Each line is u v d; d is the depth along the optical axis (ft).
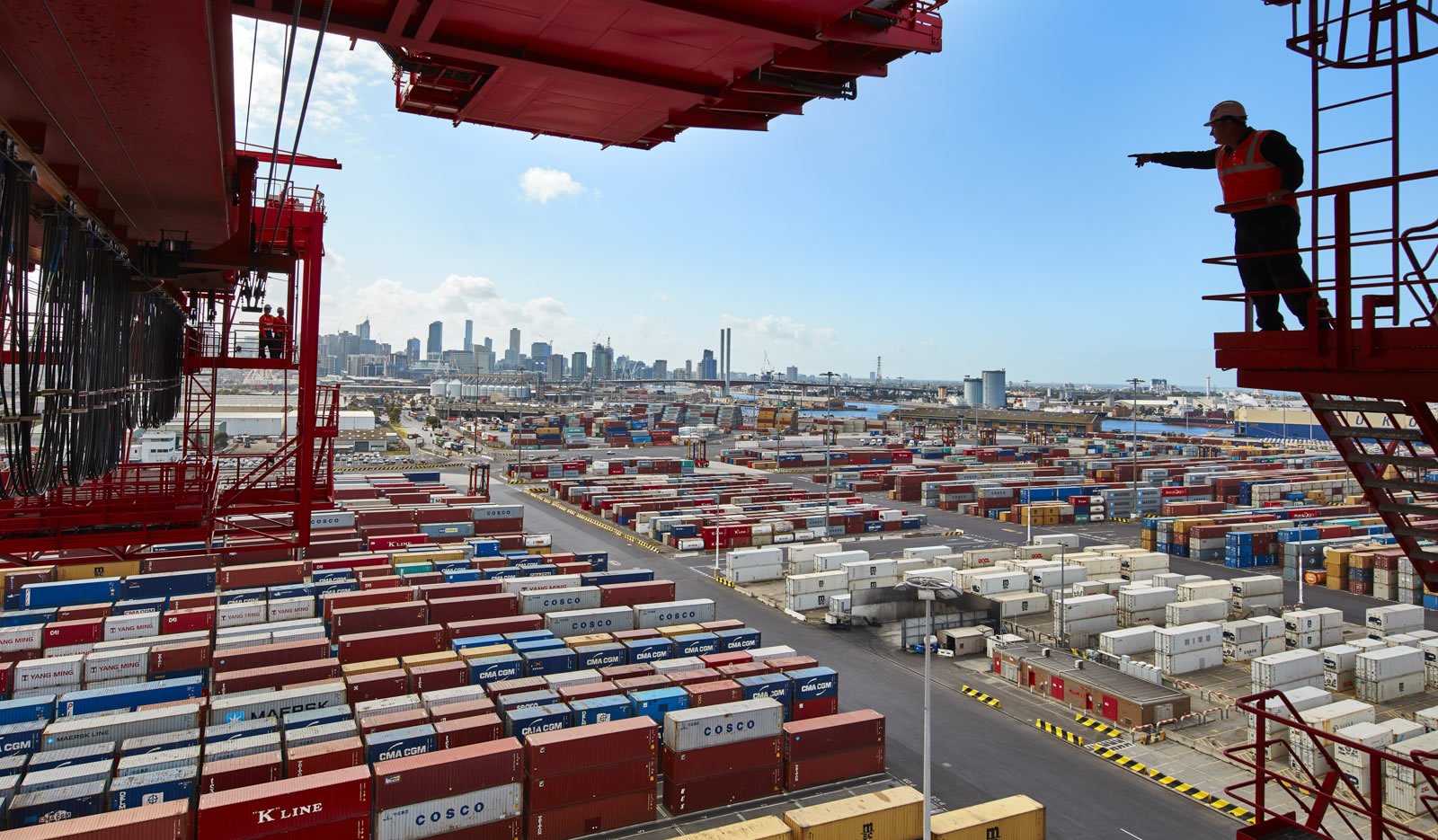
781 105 64.69
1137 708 120.78
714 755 97.45
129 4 28.45
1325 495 348.38
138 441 278.67
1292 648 160.15
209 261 92.02
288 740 91.66
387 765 82.69
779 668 118.93
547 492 391.86
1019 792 102.99
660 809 97.55
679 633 138.92
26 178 42.27
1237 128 28.22
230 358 111.04
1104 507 335.47
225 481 109.19
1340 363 23.90
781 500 339.16
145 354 87.81
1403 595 200.64
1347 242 24.26
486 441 631.56
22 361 44.88
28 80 36.01
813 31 49.01
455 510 253.24
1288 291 25.93
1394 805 95.71
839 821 82.64
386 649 128.36
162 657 118.21
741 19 46.42
